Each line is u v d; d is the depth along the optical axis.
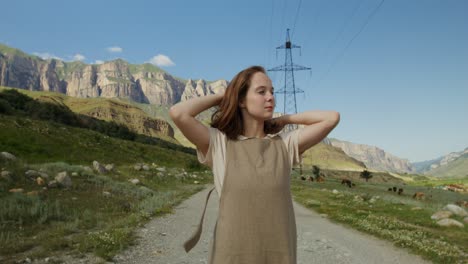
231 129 1.85
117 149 56.34
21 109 82.75
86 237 8.16
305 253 8.73
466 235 11.14
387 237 10.52
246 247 1.61
